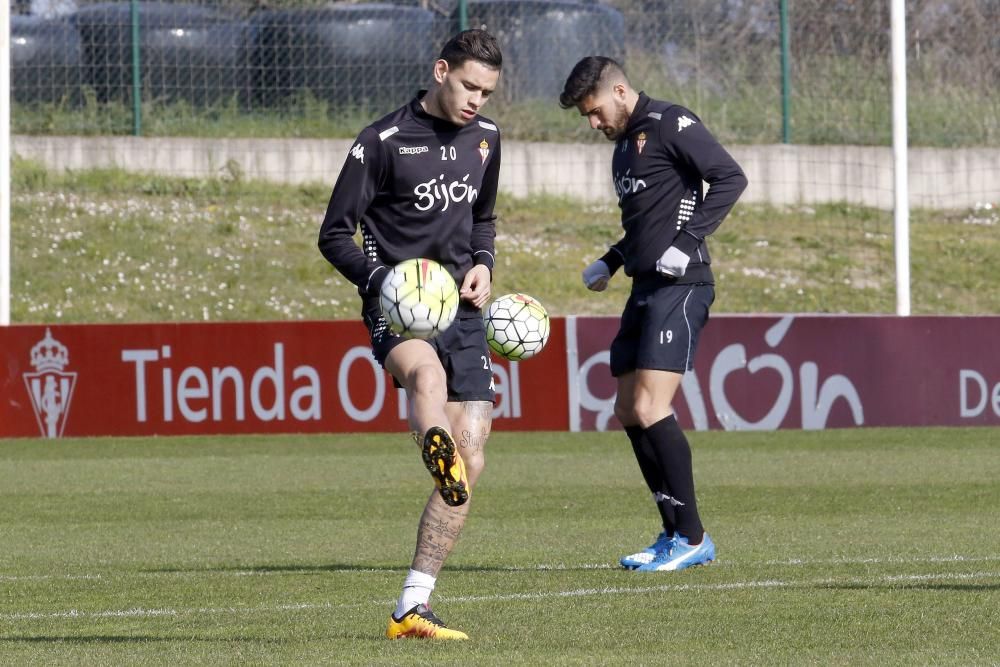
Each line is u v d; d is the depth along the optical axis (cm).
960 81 8100
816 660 1599
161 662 1617
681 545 2433
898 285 5219
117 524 3145
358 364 5053
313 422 5053
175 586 2275
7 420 5031
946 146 7931
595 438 4862
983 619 1869
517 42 7525
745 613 1933
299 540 2883
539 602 2059
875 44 7625
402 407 5059
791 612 1936
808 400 4981
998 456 4278
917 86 8094
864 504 3325
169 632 1850
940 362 5000
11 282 6462
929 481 3744
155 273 6644
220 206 7212
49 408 5041
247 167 7475
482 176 1894
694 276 2506
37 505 3475
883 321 4991
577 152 7569
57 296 6412
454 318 1775
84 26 7412
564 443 4738
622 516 3212
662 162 2491
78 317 6294
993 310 6675
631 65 7569
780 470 4006
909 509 3231
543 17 7531
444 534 1750
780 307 6519
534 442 4769
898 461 4175
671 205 2494
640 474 3991
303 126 7525
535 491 3656
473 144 1875
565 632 1800
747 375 4978
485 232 1959
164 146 7444
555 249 7000
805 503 3359
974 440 4675
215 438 4988
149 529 3059
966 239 7331
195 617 1972
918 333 4997
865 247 7138
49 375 5044
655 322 2483
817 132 7619
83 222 6969
